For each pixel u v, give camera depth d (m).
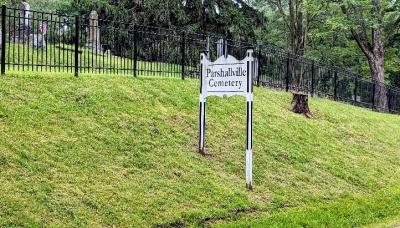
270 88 18.17
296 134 13.14
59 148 8.51
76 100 10.45
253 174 9.95
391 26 30.27
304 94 15.46
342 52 35.78
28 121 8.99
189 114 11.88
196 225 7.54
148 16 27.25
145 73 15.63
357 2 25.98
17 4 24.31
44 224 6.61
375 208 9.66
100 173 8.22
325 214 8.74
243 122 12.58
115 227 7.01
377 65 29.75
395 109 28.09
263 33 35.53
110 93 11.35
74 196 7.40
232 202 8.51
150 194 8.06
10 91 9.91
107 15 26.98
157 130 10.43
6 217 6.54
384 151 14.45
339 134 14.65
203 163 9.77
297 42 26.70
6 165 7.62
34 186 7.33
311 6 25.88
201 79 10.27
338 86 23.75
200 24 28.38
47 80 11.03
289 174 10.53
